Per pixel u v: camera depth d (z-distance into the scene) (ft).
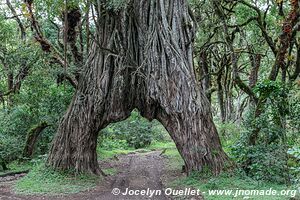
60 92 62.85
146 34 44.57
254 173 38.99
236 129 73.15
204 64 77.36
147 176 49.06
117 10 43.34
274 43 53.47
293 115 38.83
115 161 67.31
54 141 47.06
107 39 45.11
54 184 41.96
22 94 65.46
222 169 40.93
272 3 62.18
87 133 45.39
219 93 87.15
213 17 66.28
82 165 45.34
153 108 44.86
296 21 43.57
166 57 43.01
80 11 49.65
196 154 41.75
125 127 105.60
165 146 108.58
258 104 40.68
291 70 64.75
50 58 53.67
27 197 36.65
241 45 77.66
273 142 39.88
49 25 62.44
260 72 84.38
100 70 45.01
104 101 44.83
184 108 42.27
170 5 44.50
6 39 69.00
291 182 34.83
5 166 54.70
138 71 44.14
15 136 63.62
